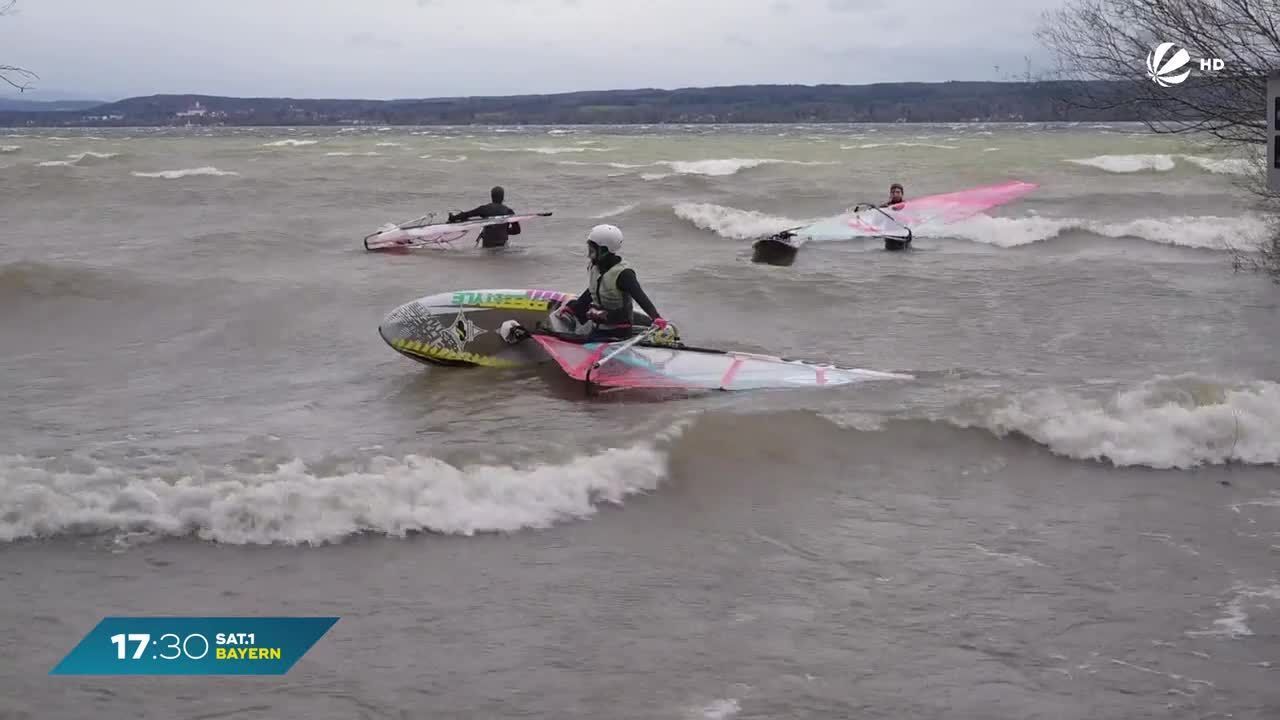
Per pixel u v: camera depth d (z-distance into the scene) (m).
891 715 3.84
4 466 5.99
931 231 16.98
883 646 4.33
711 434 6.49
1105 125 113.94
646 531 5.46
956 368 8.76
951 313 11.05
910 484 6.10
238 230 16.94
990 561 5.13
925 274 13.20
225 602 4.64
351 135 90.31
